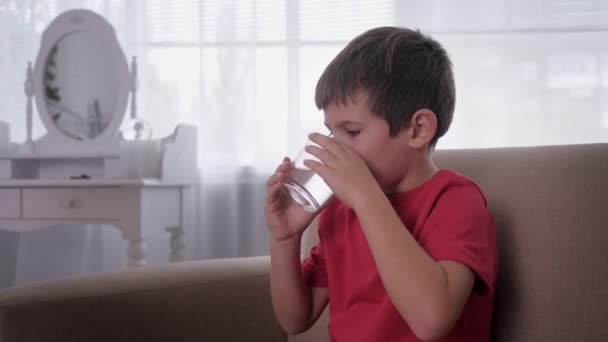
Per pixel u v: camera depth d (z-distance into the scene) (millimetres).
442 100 783
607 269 689
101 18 1910
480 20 1946
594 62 1909
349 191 688
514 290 761
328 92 749
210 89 2057
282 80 2029
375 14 1988
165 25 2084
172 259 1839
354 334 779
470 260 659
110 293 802
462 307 644
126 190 1624
